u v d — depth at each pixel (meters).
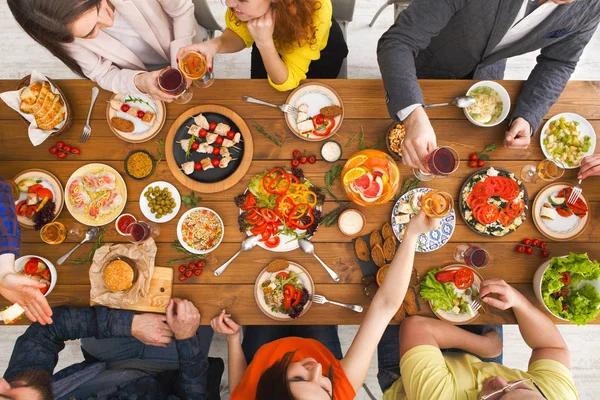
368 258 1.49
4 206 1.36
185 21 1.65
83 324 1.47
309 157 1.51
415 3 1.44
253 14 1.30
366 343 1.36
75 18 1.19
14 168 1.55
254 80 1.55
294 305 1.45
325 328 1.79
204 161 1.52
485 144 1.53
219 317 1.45
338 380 1.30
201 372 1.54
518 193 1.47
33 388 1.26
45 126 1.46
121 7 1.44
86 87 1.56
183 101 1.54
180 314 1.45
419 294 1.51
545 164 1.49
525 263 1.50
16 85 1.56
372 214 1.51
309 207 1.47
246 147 1.52
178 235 1.49
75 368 1.61
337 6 1.95
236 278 1.50
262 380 1.17
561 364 1.43
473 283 1.50
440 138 1.54
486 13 1.39
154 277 1.50
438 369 1.43
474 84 1.52
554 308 1.44
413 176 1.52
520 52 1.56
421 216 1.33
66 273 1.51
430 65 1.78
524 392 1.28
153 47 1.67
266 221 1.48
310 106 1.55
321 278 1.49
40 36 1.28
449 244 1.51
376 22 2.61
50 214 1.49
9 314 1.41
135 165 1.52
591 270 1.38
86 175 1.52
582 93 1.54
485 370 1.51
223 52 1.64
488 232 1.49
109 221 1.51
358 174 1.44
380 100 1.54
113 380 1.62
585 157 1.47
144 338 1.49
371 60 2.60
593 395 2.39
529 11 1.38
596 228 1.50
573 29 1.38
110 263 1.45
